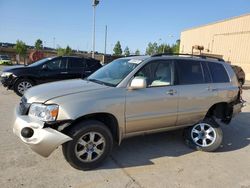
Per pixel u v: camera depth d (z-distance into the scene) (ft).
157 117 15.07
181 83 16.15
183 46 156.87
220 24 118.83
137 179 12.67
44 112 12.12
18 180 11.89
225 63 18.98
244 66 104.12
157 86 15.19
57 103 12.23
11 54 215.51
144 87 14.05
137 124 14.49
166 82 15.64
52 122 12.06
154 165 14.30
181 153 16.15
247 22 102.94
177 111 15.83
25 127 12.08
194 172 13.78
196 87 16.56
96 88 13.73
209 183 12.73
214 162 15.19
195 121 16.93
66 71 33.30
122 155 15.37
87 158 13.07
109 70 16.42
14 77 31.22
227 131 21.83
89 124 12.84
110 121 14.10
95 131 13.03
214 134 16.61
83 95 12.93
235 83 18.90
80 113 12.42
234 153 16.81
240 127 23.24
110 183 12.15
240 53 106.73
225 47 115.75
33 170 12.87
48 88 13.93
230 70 18.94
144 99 14.39
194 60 17.25
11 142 16.07
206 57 18.30
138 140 17.97
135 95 14.15
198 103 16.66
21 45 200.44
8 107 25.22
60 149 15.38
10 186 11.37
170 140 18.28
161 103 15.07
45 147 11.93
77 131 12.53
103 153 13.48
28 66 32.78
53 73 32.71
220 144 16.75
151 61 15.34
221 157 16.02
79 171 13.07
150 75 15.11
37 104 12.40
